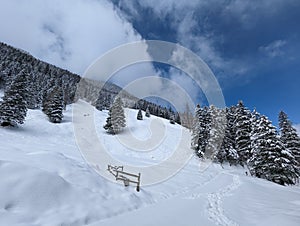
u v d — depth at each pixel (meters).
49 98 38.91
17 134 23.64
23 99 28.16
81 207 5.99
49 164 7.75
